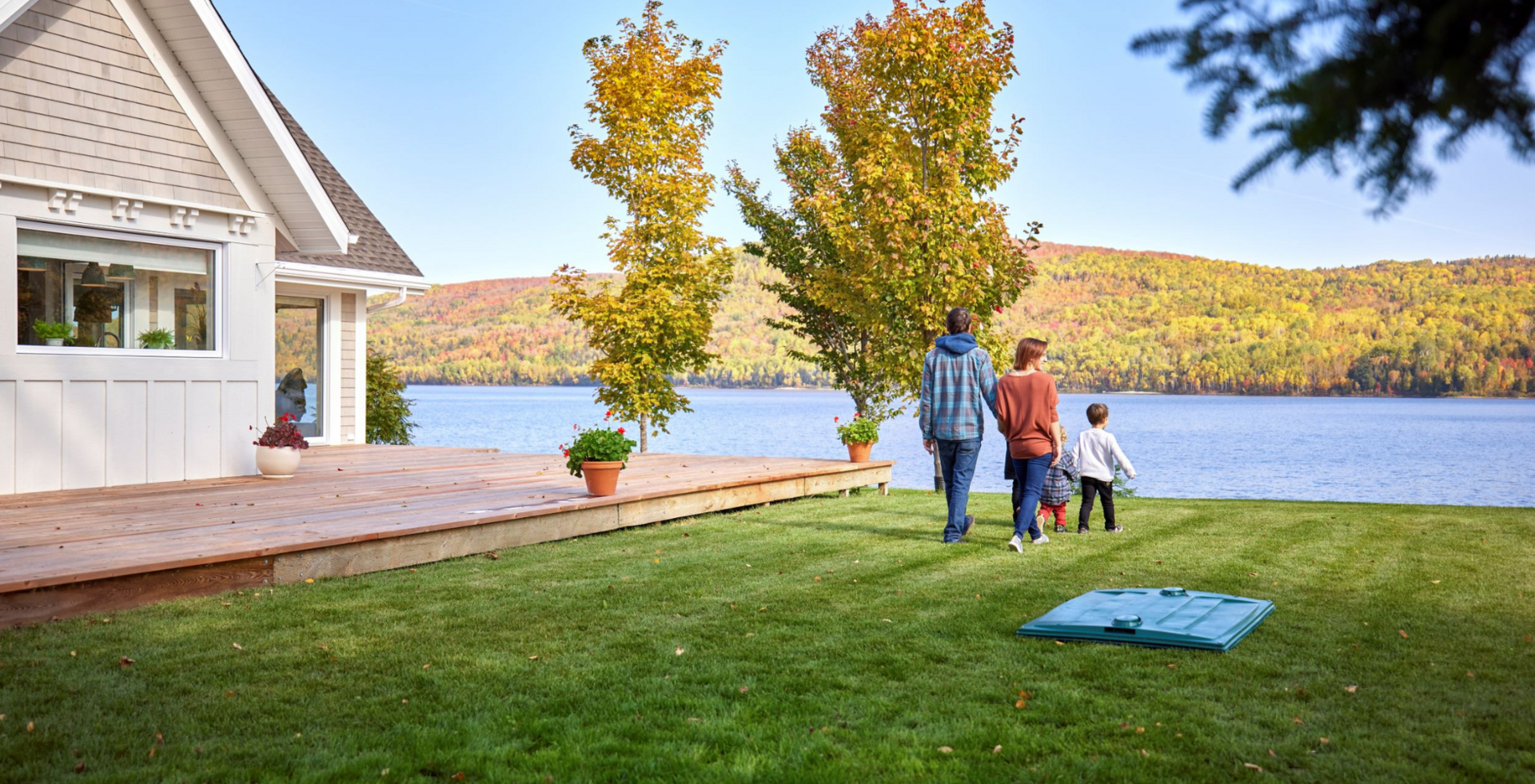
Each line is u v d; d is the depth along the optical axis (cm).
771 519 915
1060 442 742
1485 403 12519
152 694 379
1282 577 624
